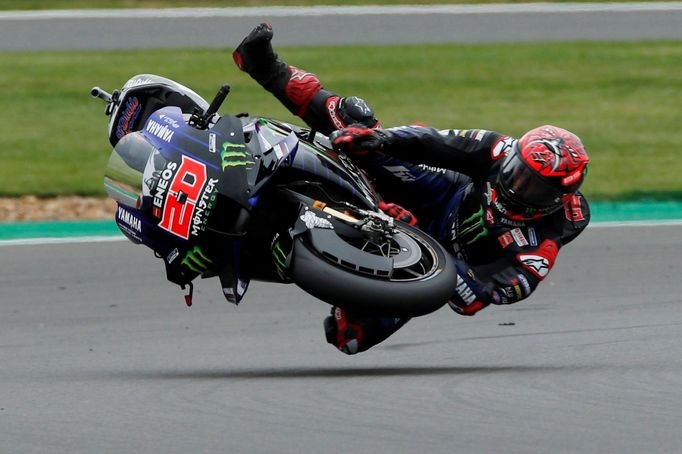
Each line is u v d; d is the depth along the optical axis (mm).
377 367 22375
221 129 19859
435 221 21797
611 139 49250
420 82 57531
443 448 15367
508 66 61156
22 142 47156
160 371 21984
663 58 63438
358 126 21641
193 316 27406
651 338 24469
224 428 16594
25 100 53188
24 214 38500
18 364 22859
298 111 22797
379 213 19281
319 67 59406
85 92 54656
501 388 19266
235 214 19516
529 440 15727
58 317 27078
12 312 27453
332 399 18469
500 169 20047
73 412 17906
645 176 43875
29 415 17781
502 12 73938
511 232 20547
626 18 73125
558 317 26984
